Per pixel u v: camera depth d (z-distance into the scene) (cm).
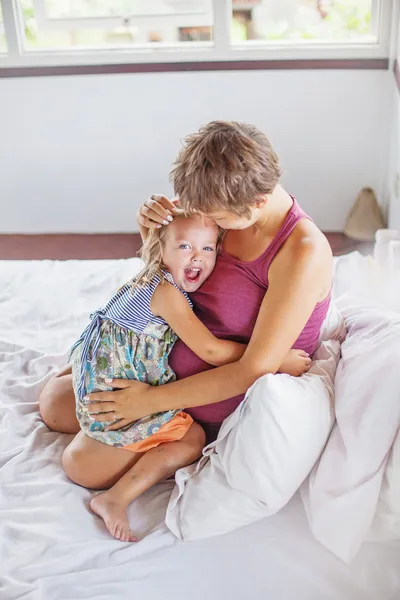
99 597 132
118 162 345
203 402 149
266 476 139
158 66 323
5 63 326
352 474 137
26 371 197
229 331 154
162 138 338
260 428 138
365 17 321
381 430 136
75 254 336
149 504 154
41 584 133
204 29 332
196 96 328
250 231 146
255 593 133
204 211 134
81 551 140
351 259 245
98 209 356
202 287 155
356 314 172
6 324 219
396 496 135
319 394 144
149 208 151
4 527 145
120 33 336
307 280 140
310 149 335
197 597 133
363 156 334
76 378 162
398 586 133
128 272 246
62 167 347
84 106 333
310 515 143
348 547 136
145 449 156
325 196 344
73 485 157
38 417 179
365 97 322
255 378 143
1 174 351
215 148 129
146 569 138
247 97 327
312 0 322
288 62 318
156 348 157
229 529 143
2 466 162
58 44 339
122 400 154
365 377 140
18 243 350
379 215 333
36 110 335
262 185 131
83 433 160
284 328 141
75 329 216
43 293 234
